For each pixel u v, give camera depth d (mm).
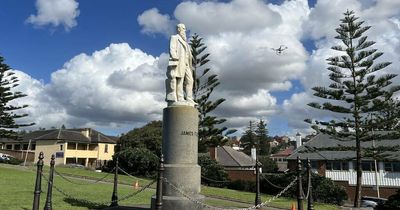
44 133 66750
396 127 33750
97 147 67125
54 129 68438
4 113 35438
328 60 30203
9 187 17016
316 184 30016
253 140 104625
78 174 31219
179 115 11875
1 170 27734
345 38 30203
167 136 11922
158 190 9711
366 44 29734
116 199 13523
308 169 12359
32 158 57438
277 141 140875
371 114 30062
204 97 37844
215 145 38688
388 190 39875
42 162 11000
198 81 37969
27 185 18344
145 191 19812
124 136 47344
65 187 18578
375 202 28984
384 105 29125
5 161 47812
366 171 42344
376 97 29125
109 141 68750
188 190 11289
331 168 43969
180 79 12555
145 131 46125
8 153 57375
